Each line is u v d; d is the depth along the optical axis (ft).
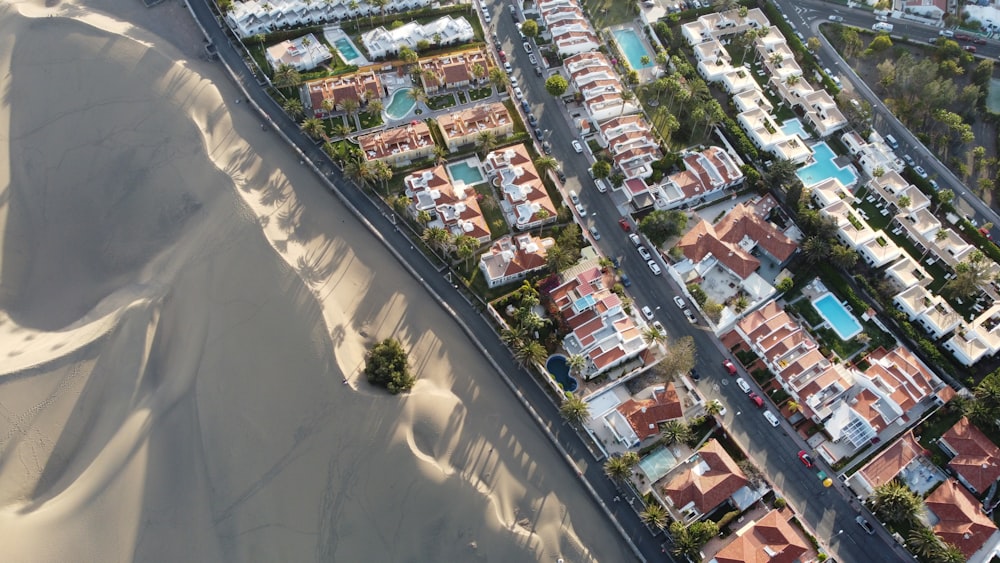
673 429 505.25
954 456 508.12
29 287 612.29
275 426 513.45
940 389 538.47
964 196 647.97
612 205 645.92
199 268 583.99
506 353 564.71
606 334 555.69
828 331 570.46
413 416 513.86
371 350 552.00
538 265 593.83
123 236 629.51
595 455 518.37
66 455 526.98
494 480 502.79
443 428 517.55
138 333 558.97
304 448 505.66
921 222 616.39
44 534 488.44
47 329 585.63
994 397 512.63
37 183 652.48
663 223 604.49
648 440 521.24
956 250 599.98
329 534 483.92
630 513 497.46
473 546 476.13
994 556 467.52
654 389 535.60
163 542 488.02
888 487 481.05
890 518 484.74
